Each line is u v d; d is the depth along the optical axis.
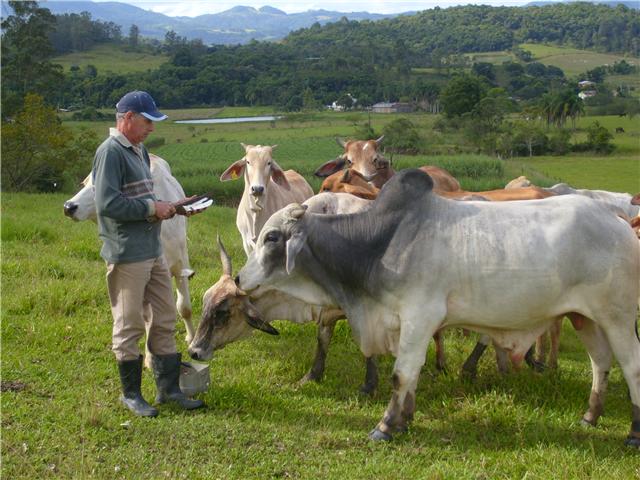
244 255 11.75
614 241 5.10
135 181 5.33
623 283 5.11
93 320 7.48
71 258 10.01
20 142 25.61
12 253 9.95
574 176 55.12
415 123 85.44
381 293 5.29
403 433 5.30
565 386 6.32
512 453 4.98
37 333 6.87
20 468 4.46
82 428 5.01
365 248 5.30
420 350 5.21
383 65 155.25
